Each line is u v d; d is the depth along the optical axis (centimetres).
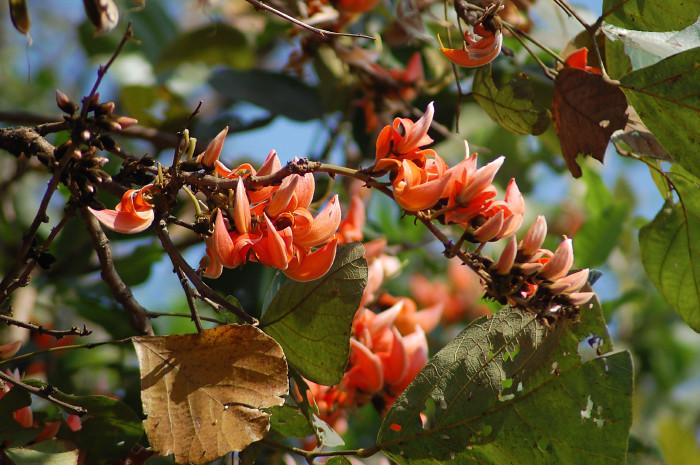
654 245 160
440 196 138
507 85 154
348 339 145
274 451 159
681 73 146
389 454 146
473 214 139
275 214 137
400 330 168
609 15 152
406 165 138
